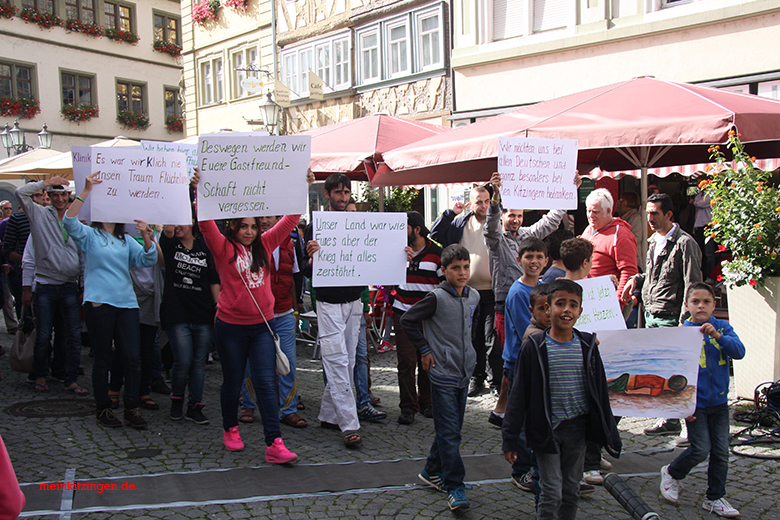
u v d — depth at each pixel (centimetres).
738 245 589
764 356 585
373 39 1648
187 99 2319
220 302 454
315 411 595
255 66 1945
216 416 573
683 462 382
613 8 1198
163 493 390
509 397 327
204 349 551
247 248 458
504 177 513
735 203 580
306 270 508
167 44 3225
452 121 1461
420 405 584
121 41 3059
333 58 1761
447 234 655
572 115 581
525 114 645
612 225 559
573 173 534
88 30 2909
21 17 2700
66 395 637
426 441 506
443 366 387
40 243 632
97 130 2986
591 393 318
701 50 1097
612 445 318
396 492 402
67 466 436
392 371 776
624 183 1200
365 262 506
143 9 3153
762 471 439
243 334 454
